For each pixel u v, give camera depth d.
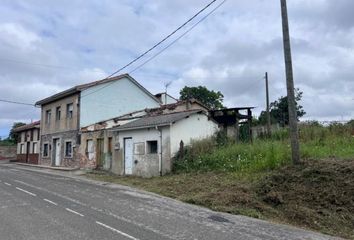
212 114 25.28
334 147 17.06
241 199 12.54
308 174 12.91
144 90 35.91
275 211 11.45
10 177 21.53
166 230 8.67
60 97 35.09
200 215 10.85
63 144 34.09
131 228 8.74
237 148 19.25
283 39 14.39
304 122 23.02
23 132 46.72
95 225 8.96
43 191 15.16
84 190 15.88
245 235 8.54
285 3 14.40
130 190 16.36
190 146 21.08
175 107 31.56
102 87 33.19
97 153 27.48
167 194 14.98
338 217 10.33
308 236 8.80
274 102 47.84
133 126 22.92
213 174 17.52
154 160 21.47
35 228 8.53
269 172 14.88
